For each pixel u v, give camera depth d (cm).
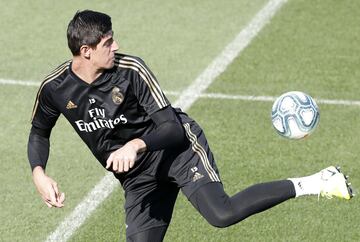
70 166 2583
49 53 3466
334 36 3475
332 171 1741
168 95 3050
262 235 2158
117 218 2272
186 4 3906
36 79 3238
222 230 2184
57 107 1777
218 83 3120
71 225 2252
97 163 2592
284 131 1956
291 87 3056
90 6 3931
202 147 1859
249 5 3866
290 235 2153
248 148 2625
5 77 3253
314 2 3834
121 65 1722
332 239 2134
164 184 1864
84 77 1727
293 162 2533
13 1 4022
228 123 2803
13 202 2384
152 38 3569
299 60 3272
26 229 2244
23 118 2925
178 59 3350
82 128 1781
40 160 1823
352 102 2916
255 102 2953
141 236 1842
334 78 3105
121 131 1778
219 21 3706
